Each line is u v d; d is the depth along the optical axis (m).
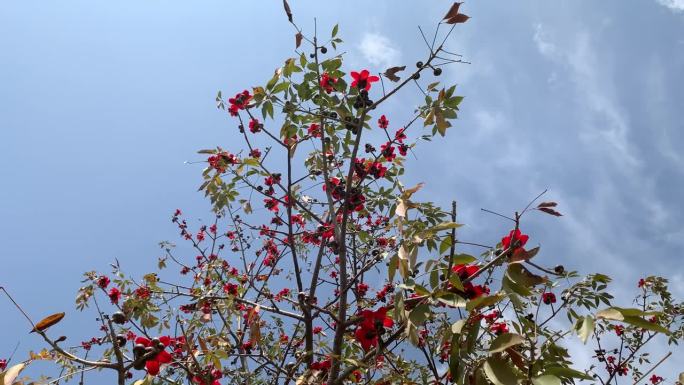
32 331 1.95
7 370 1.88
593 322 1.66
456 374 1.97
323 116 4.45
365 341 2.76
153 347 2.40
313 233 5.12
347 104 4.36
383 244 5.11
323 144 4.60
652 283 6.70
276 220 6.45
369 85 4.40
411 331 2.16
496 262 2.24
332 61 4.41
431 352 3.76
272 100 4.52
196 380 3.33
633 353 6.05
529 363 2.00
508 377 1.70
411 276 2.53
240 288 4.82
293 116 4.68
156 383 3.67
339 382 3.07
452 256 2.33
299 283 4.86
